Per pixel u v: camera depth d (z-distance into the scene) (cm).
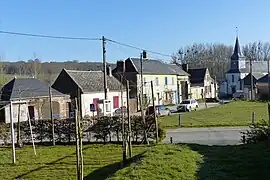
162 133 1889
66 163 1388
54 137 1978
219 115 3428
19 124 1923
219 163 984
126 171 865
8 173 1269
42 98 3319
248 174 854
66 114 3588
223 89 8606
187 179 800
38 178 1176
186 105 4294
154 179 780
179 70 6475
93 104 3744
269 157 1033
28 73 5616
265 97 5731
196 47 9012
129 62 5038
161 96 5562
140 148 1652
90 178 1134
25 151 1720
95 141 1952
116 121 1920
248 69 8488
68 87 3800
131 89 4878
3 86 3338
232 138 2036
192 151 1181
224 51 9419
